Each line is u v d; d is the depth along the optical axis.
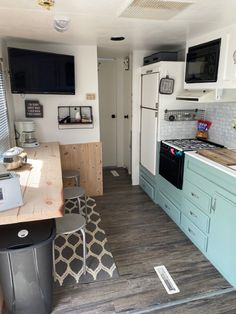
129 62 4.09
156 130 3.23
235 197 1.90
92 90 3.42
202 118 3.28
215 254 2.21
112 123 4.89
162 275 2.14
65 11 1.76
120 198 3.68
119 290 1.98
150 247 2.53
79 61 3.28
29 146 3.09
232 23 2.09
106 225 2.94
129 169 4.71
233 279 1.99
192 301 1.88
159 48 3.38
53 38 2.74
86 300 1.89
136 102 3.77
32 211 1.46
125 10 1.72
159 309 1.81
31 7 1.68
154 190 3.51
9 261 1.51
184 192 2.69
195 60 2.67
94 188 3.75
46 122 3.36
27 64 2.77
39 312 1.71
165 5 1.63
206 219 2.30
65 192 2.66
